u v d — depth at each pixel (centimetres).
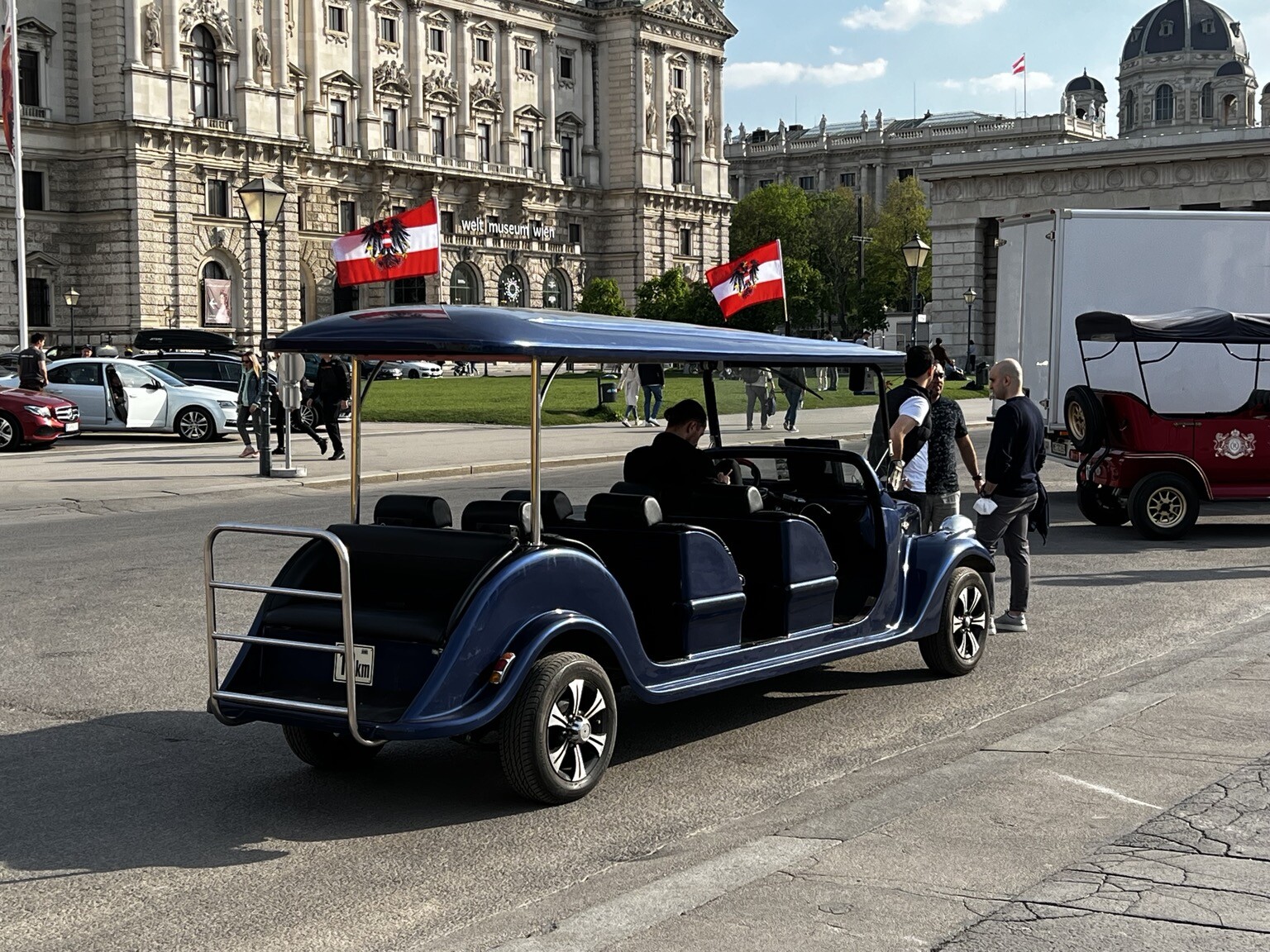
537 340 662
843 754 767
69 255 7381
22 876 585
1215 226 2011
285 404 2397
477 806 679
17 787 713
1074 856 571
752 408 905
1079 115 18100
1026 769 696
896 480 920
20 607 1202
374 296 8894
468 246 9419
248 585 678
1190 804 636
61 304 7381
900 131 16550
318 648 657
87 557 1500
